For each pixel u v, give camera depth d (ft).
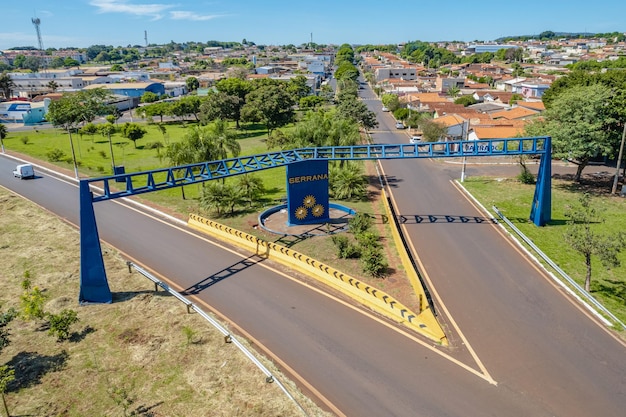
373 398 53.26
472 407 51.78
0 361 60.70
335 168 137.69
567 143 130.52
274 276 84.79
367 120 237.66
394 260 89.71
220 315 71.51
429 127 212.64
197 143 132.26
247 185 128.67
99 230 110.93
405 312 68.85
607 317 69.62
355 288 76.43
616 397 53.26
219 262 91.71
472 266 88.22
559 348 62.44
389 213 117.91
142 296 77.41
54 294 79.20
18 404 52.75
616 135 133.18
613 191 134.10
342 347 62.90
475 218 116.47
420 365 59.00
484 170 168.35
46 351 62.59
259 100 279.69
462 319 69.82
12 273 87.92
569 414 50.78
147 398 52.95
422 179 157.28
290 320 69.77
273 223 113.09
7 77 424.46
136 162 196.95
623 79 152.66
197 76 628.69
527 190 140.15
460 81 441.27
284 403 51.42
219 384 54.85
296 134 141.18
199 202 124.98
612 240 75.41
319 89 507.71
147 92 419.33
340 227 109.91
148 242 102.83
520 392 54.08
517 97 329.11
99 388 55.01
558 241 100.07
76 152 218.59
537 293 77.61
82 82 513.45
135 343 63.62
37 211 127.85
